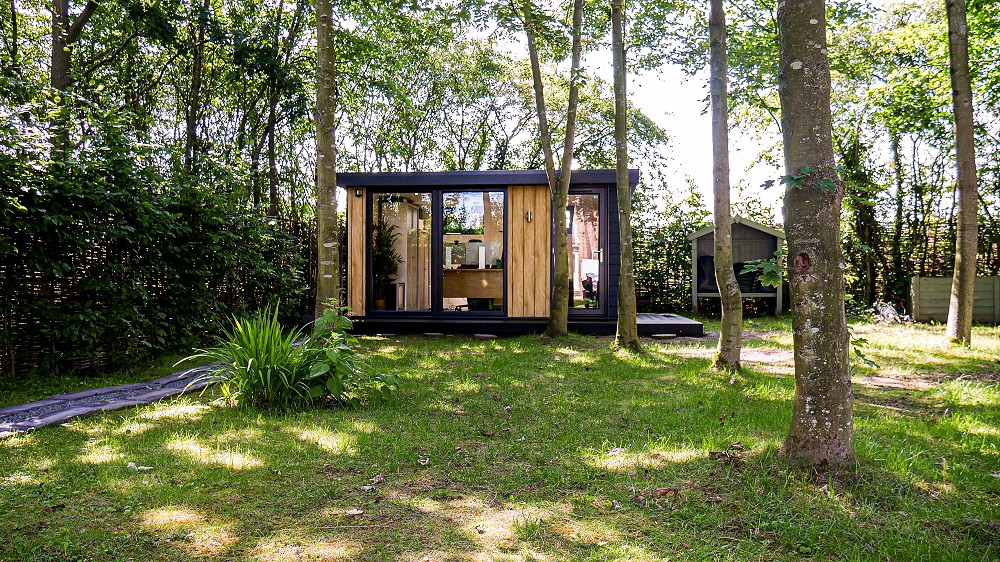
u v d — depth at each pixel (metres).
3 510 2.79
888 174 13.88
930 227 13.50
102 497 2.96
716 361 6.50
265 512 2.81
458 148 21.33
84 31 13.24
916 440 3.88
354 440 3.91
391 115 19.20
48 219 5.57
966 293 8.21
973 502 2.89
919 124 12.09
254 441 3.90
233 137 15.50
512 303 10.40
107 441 3.88
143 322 7.01
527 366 6.84
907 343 8.51
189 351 8.02
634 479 3.21
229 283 9.09
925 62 11.38
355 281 10.58
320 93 6.03
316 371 4.74
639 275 15.16
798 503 2.85
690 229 15.05
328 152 6.03
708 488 3.06
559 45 8.66
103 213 6.48
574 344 8.77
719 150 6.36
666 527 2.66
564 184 9.22
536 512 2.81
